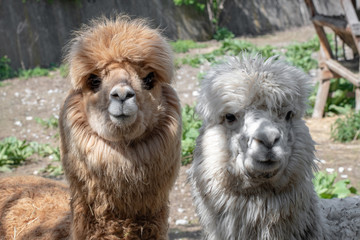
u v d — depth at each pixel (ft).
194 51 62.54
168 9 70.95
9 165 25.62
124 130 8.18
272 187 9.25
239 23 80.38
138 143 8.70
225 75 9.26
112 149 8.57
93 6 62.18
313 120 31.04
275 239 9.57
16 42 58.23
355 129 26.37
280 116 9.09
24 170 24.85
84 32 9.20
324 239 10.61
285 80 8.98
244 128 8.92
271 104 8.79
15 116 36.22
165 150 8.91
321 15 31.58
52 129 32.76
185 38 73.36
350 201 12.29
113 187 8.82
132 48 8.39
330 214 11.62
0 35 57.31
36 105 40.01
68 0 60.75
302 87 9.46
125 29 8.73
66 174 9.36
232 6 80.02
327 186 17.53
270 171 8.67
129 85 8.25
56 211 11.80
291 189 9.39
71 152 8.93
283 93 8.84
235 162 9.18
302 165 9.36
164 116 8.98
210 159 9.53
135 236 9.41
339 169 20.77
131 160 8.61
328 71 31.32
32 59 59.11
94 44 8.49
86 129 8.70
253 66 9.31
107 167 8.61
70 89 9.27
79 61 8.48
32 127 33.27
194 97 38.01
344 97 32.71
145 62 8.56
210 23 75.82
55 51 60.49
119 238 9.34
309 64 45.14
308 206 9.78
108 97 8.20
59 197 12.66
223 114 9.25
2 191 12.85
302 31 78.59
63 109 9.12
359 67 29.22
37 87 47.24
